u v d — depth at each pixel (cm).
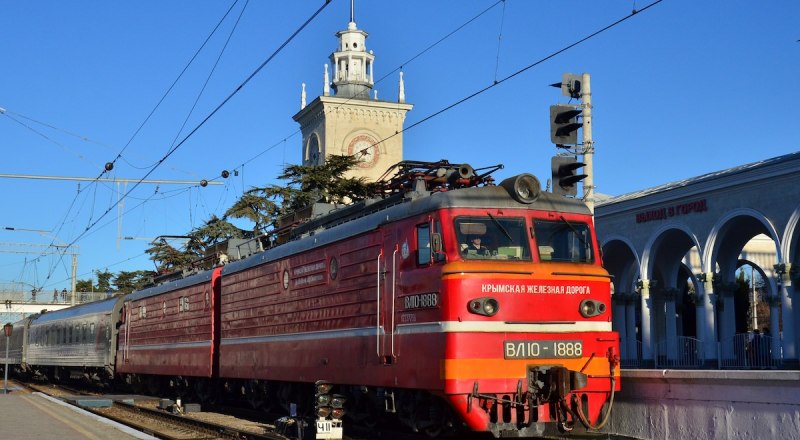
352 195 4453
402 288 1415
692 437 1214
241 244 2477
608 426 1398
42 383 4866
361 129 6888
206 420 2122
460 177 1471
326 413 1623
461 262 1301
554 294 1337
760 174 3072
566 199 1420
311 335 1755
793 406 1061
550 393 1280
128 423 2023
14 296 7838
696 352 3409
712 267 3350
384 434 1559
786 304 2978
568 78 1620
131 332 3234
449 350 1273
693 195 3403
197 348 2500
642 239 3706
